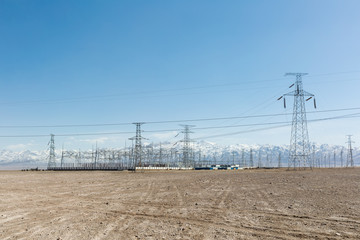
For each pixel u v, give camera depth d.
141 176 77.19
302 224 17.11
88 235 14.82
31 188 40.94
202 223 17.58
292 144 149.25
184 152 184.12
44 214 20.78
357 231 15.40
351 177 63.94
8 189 39.38
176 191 36.25
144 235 14.78
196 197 30.06
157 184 47.88
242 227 16.47
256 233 15.09
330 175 73.88
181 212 21.34
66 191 36.78
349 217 19.09
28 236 14.68
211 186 42.97
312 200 27.12
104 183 50.62
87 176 78.00
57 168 171.62
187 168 170.50
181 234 14.96
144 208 23.25
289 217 19.22
